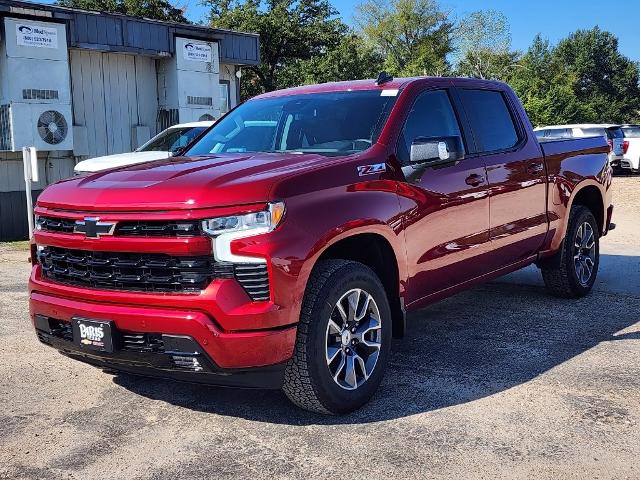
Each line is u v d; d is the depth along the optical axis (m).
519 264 5.85
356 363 4.08
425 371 4.73
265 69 35.25
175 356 3.61
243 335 3.52
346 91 5.13
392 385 4.48
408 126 4.71
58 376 4.81
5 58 12.98
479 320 6.06
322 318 3.76
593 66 83.88
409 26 65.81
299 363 3.74
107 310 3.72
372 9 66.88
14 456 3.57
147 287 3.68
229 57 17.61
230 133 5.32
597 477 3.22
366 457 3.46
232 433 3.80
